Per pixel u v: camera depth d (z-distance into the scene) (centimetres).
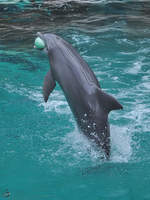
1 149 1350
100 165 1234
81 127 1273
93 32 2542
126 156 1279
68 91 1274
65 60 1311
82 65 1282
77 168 1238
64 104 1691
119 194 1108
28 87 1852
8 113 1603
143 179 1170
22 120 1550
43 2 3266
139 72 1986
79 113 1252
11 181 1178
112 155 1265
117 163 1241
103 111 1205
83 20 2805
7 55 2219
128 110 1617
